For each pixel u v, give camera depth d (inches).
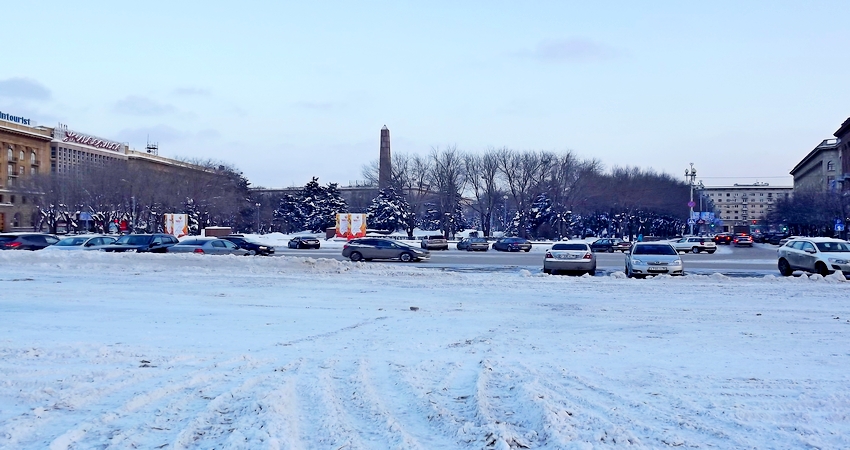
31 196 3115.2
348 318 498.9
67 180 3046.3
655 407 246.2
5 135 3922.2
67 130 4468.5
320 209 4005.9
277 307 565.3
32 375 292.4
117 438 208.1
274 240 2947.8
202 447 202.4
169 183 3157.0
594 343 391.2
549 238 3378.4
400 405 250.8
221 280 827.4
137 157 4899.1
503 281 804.6
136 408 242.7
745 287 729.6
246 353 351.9
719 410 242.1
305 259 1018.1
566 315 517.0
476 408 243.3
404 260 1450.5
